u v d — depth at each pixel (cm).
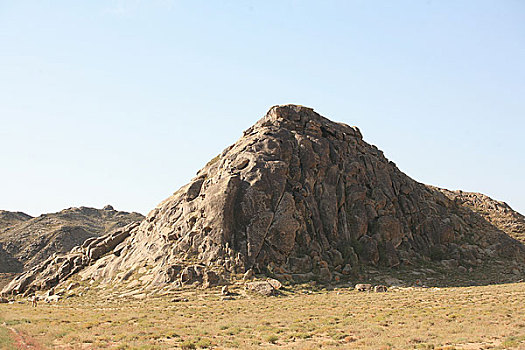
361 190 7681
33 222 18462
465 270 7200
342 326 3244
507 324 3023
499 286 5725
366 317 3622
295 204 6881
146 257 6781
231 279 5753
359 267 6556
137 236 7800
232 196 6556
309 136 8094
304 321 3550
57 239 16112
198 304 4788
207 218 6462
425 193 9081
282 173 6969
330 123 8900
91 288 6481
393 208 7875
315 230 6894
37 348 2531
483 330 2836
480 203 11588
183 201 7362
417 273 6762
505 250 8212
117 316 3981
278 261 6212
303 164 7500
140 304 4984
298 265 6231
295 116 8444
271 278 5875
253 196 6594
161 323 3600
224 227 6306
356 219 7325
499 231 9050
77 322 3638
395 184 8469
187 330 3216
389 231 7400
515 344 2350
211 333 3102
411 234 7806
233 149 7700
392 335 2814
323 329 3133
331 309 4203
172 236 6681
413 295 4972
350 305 4403
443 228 8025
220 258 6069
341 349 2439
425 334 2786
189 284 5647
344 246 6881
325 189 7425
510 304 3903
